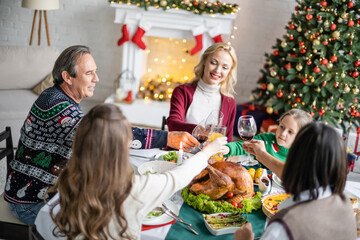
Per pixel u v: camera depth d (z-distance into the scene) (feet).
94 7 15.78
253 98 14.37
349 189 5.81
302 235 3.47
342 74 11.72
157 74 16.57
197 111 8.12
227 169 5.15
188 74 16.40
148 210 4.09
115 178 3.72
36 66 12.61
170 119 7.60
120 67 16.48
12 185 5.65
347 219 3.69
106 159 3.66
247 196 5.13
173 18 14.24
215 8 13.85
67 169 3.95
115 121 3.68
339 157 3.53
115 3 14.05
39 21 14.47
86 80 5.65
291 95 12.80
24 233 4.51
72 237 3.98
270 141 6.87
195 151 6.56
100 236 3.87
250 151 5.64
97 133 3.62
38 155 5.52
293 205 3.67
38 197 5.57
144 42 15.44
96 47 16.30
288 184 3.70
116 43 16.20
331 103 12.46
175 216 4.75
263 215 5.00
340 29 11.73
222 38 15.81
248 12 15.43
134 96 15.56
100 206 3.74
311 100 12.75
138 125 15.12
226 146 6.31
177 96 8.08
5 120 10.94
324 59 11.71
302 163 3.56
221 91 8.30
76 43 16.28
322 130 3.54
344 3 11.86
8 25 16.02
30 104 11.61
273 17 15.44
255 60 16.03
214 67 7.82
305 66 12.26
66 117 5.38
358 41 12.17
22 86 12.64
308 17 11.86
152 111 14.92
